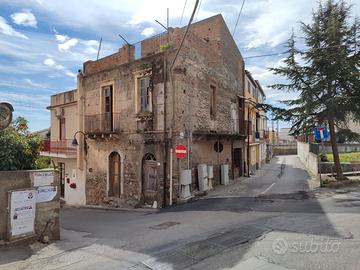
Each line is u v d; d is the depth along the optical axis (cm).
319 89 1606
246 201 1295
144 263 576
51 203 773
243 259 571
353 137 1661
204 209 1186
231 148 2144
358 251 587
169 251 637
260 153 3400
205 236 740
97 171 1794
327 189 1498
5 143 787
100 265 577
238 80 2405
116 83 1698
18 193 700
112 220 1157
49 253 661
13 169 765
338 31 1573
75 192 1961
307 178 2048
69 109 2159
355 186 1566
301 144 3819
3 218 686
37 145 867
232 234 744
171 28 1478
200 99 1661
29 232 719
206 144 1741
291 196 1353
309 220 860
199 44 1667
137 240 743
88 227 1014
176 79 1444
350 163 2069
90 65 1895
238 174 2311
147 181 1533
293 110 1680
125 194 1612
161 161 1452
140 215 1243
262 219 908
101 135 1681
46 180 764
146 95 1555
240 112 2416
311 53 1620
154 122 1493
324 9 1641
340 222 818
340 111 1577
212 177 1725
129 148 1602
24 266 581
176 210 1240
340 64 1536
